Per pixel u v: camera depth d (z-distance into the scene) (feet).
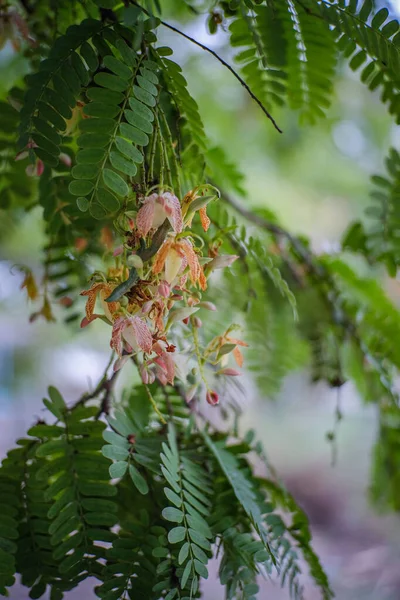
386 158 2.45
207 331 2.47
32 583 1.91
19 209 2.91
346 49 2.13
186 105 1.97
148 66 1.84
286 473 8.93
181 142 2.03
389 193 2.48
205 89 4.91
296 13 2.06
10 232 3.10
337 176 6.72
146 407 2.17
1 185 2.45
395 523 6.48
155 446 2.00
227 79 4.87
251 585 1.91
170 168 1.93
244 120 5.49
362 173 6.79
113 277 1.84
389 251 2.55
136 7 1.69
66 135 2.01
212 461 2.08
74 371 6.59
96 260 2.46
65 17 2.24
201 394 2.22
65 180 2.10
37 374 7.03
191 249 1.75
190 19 3.05
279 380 2.90
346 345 2.78
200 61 4.53
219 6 2.17
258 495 2.06
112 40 1.86
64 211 2.12
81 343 5.37
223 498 2.02
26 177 2.43
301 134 5.74
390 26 1.92
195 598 1.85
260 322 2.73
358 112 6.03
